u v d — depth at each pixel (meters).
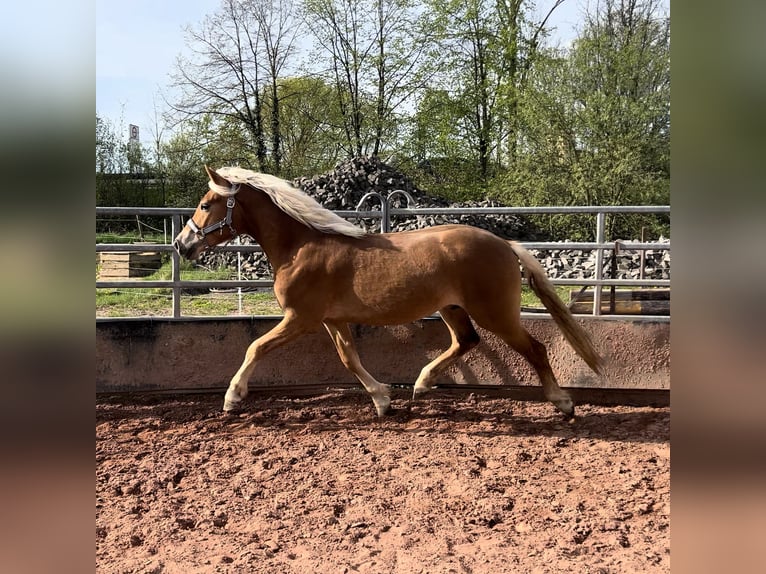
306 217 4.38
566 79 16.62
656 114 15.59
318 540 2.99
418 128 24.50
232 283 5.21
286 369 5.37
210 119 23.97
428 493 3.50
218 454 4.13
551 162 16.88
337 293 4.38
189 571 2.71
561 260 13.12
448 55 23.98
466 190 23.67
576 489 3.55
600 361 4.45
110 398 5.29
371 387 4.81
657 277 12.08
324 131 25.12
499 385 5.30
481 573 2.66
